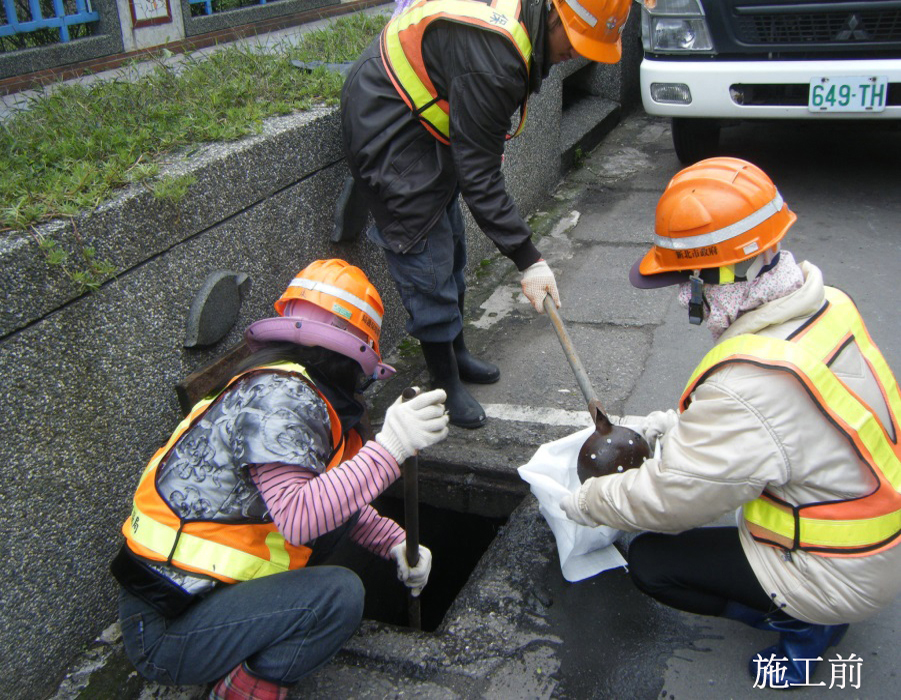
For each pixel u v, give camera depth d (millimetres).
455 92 2525
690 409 1868
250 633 1916
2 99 3639
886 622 2291
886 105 4547
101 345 2303
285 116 3170
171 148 2775
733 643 2262
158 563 1920
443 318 3062
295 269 3141
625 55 6785
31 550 2172
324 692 2189
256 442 1849
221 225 2711
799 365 1740
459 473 3096
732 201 1815
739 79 4766
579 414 3285
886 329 3639
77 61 4160
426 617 3244
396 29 2703
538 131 5137
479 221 2688
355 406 2146
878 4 4359
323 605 1938
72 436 2250
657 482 1916
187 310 2594
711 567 2084
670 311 3996
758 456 1773
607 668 2213
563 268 4520
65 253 2148
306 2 5828
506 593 2461
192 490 1928
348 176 3338
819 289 1853
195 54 4570
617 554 2496
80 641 2361
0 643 2123
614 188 5582
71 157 2648
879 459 1810
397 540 2445
